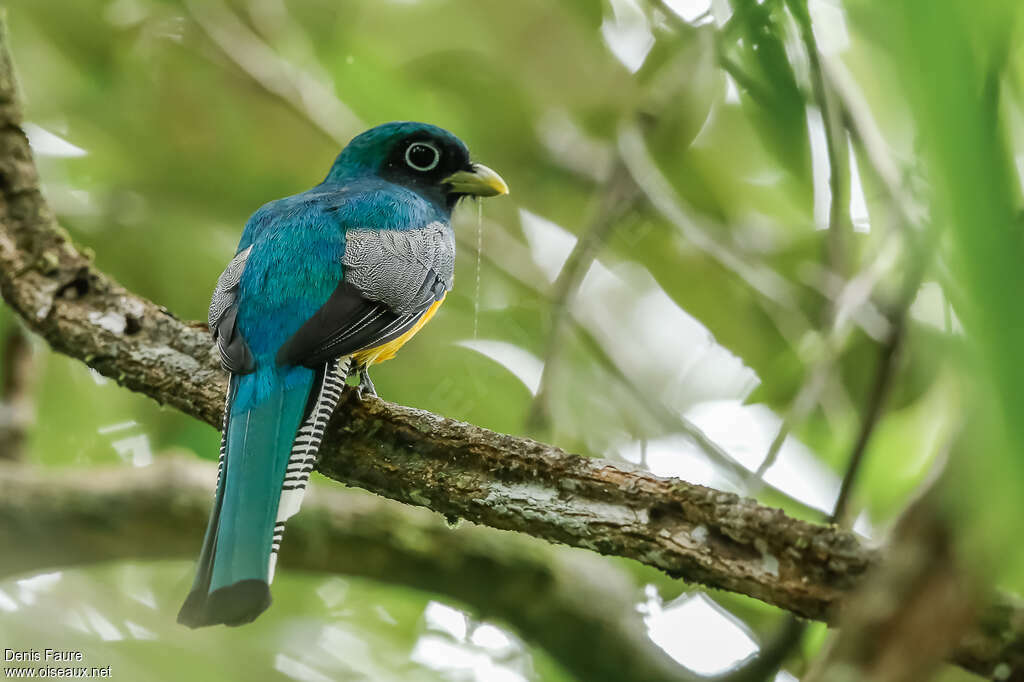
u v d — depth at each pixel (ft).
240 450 25.66
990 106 6.49
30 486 32.63
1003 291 6.48
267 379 26.61
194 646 32.17
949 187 6.50
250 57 44.88
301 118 43.52
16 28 44.27
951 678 23.18
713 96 38.14
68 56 44.93
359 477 25.00
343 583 38.91
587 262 35.40
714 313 44.37
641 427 36.42
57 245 28.50
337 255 29.73
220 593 23.59
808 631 31.32
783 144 26.45
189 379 27.50
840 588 19.36
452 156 38.68
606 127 47.78
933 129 6.48
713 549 20.56
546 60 46.96
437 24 46.65
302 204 32.19
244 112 45.91
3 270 28.32
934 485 13.97
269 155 46.01
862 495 35.50
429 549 34.47
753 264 39.96
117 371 27.96
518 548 35.01
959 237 6.53
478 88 47.29
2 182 28.37
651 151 40.24
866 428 28.76
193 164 45.32
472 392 40.40
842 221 31.24
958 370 7.48
